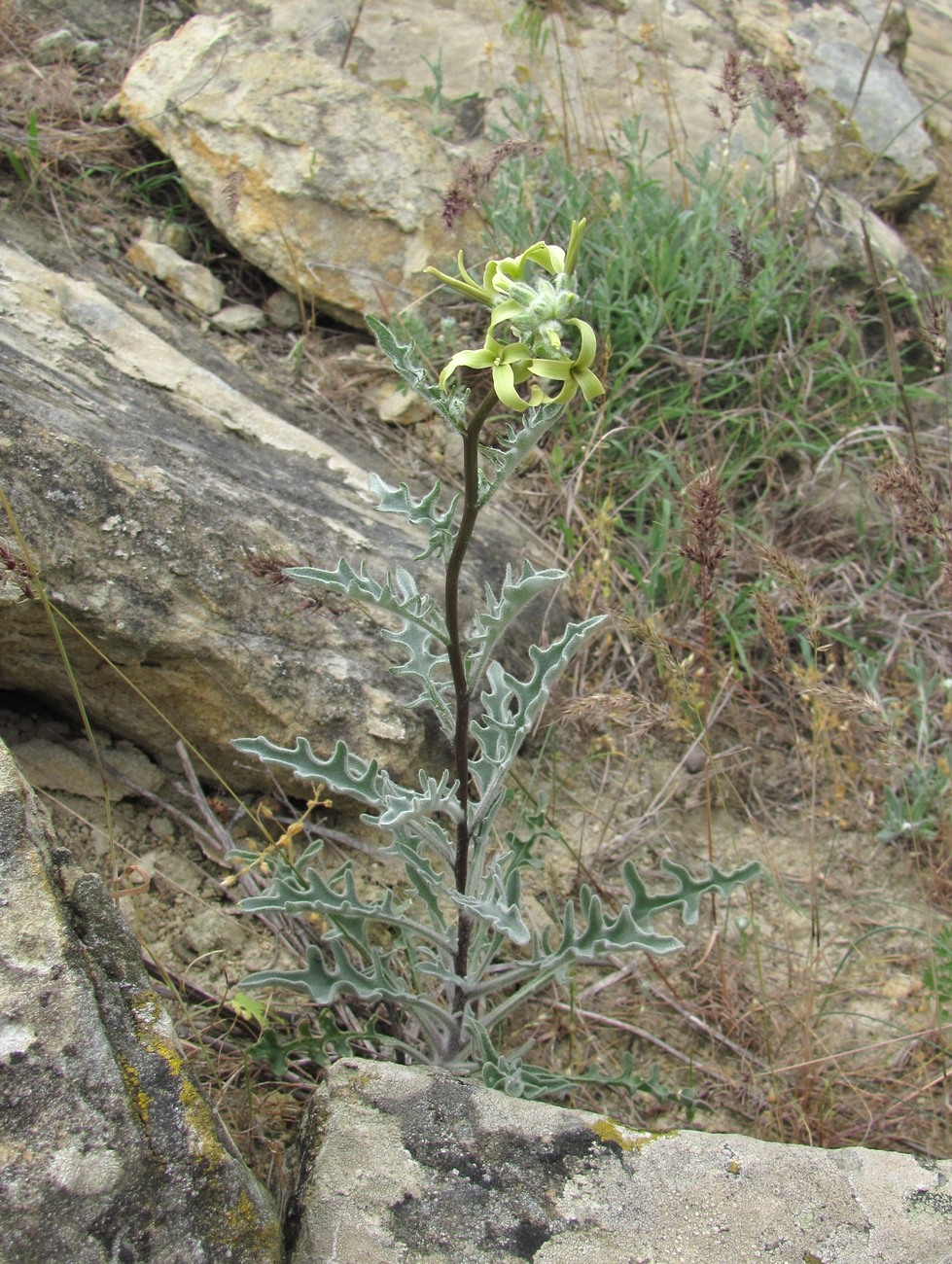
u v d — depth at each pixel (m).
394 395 4.00
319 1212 1.85
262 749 2.26
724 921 2.93
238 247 4.12
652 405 4.16
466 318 4.18
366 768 2.35
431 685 2.29
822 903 3.24
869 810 3.43
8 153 3.96
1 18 4.45
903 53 6.03
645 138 4.41
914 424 4.32
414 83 4.83
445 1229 1.84
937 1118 2.79
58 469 2.61
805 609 2.92
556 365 1.60
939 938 3.01
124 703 2.77
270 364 4.00
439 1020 2.54
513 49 4.97
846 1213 1.93
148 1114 1.71
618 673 3.59
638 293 4.19
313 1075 2.54
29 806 1.97
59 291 3.43
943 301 3.75
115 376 3.25
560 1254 1.83
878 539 4.05
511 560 3.55
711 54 5.23
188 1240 1.64
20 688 2.75
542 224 4.27
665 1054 2.87
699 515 2.70
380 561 3.12
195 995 2.61
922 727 3.52
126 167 4.28
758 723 3.63
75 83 4.46
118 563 2.63
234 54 4.31
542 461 3.98
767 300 4.13
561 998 2.89
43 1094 1.65
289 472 3.35
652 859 3.26
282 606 2.84
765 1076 2.81
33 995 1.72
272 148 4.14
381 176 4.16
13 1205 1.56
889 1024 2.80
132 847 2.79
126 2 4.81
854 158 5.16
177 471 2.89
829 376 4.30
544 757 3.33
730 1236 1.88
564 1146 1.97
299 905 2.26
